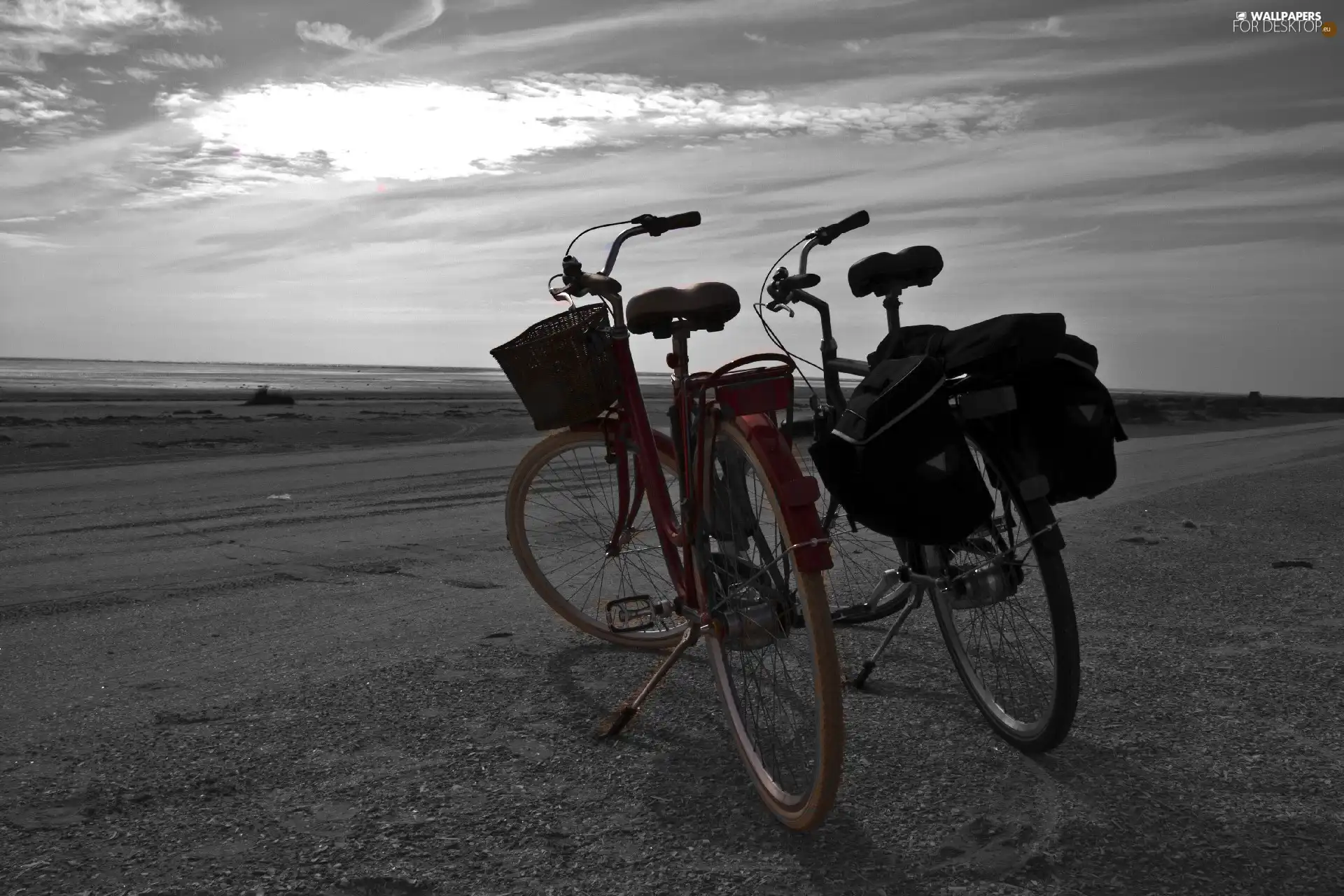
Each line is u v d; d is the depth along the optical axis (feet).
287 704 10.69
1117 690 10.71
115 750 9.38
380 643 13.15
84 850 7.41
